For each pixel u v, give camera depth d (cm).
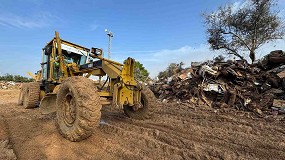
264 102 639
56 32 515
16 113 595
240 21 1419
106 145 320
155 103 473
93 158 275
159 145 320
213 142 346
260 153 302
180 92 890
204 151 305
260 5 1351
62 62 514
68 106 355
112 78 406
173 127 430
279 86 699
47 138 343
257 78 769
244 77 782
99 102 318
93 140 341
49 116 523
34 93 682
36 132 377
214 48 1564
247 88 739
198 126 444
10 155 275
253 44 1395
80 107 312
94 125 310
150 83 1267
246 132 409
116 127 410
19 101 804
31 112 609
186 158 280
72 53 605
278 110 579
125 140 342
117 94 385
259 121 500
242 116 557
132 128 415
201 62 1034
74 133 318
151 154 289
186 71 1049
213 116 556
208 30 1577
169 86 1015
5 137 353
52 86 609
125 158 277
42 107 425
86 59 627
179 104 793
